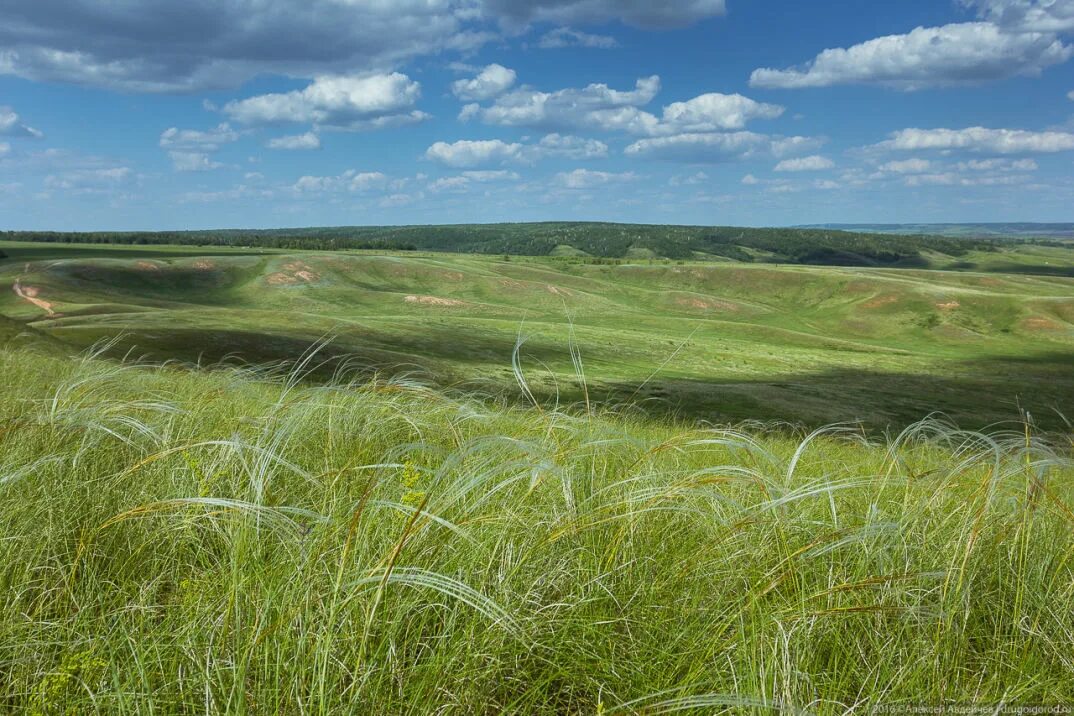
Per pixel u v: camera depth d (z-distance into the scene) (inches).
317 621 83.9
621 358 3380.9
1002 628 101.0
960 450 157.5
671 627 94.0
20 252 7568.9
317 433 173.0
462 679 78.4
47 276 5093.5
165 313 3058.6
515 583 97.0
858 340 6077.8
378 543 102.4
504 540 103.5
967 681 89.0
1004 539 118.4
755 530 119.5
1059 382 3661.4
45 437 150.7
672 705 75.7
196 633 81.7
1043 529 126.0
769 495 124.8
